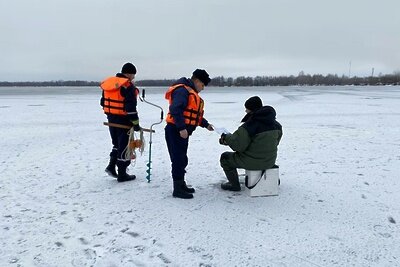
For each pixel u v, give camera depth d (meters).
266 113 4.65
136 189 5.26
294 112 17.98
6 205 4.61
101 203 4.68
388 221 4.10
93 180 5.76
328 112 17.89
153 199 4.82
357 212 4.35
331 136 10.12
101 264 3.21
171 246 3.53
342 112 17.86
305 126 12.42
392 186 5.37
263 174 4.85
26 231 3.85
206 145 8.80
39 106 23.47
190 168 6.47
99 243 3.59
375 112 17.73
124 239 3.67
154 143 9.10
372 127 12.09
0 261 3.25
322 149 8.20
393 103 24.69
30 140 9.62
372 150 8.09
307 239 3.67
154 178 5.84
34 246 3.52
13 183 5.58
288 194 4.99
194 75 4.88
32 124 13.21
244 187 5.27
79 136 10.37
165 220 4.13
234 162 4.88
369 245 3.54
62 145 8.89
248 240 3.65
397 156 7.45
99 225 4.00
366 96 36.06
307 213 4.32
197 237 3.71
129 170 6.35
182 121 4.49
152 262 3.24
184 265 3.19
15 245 3.54
